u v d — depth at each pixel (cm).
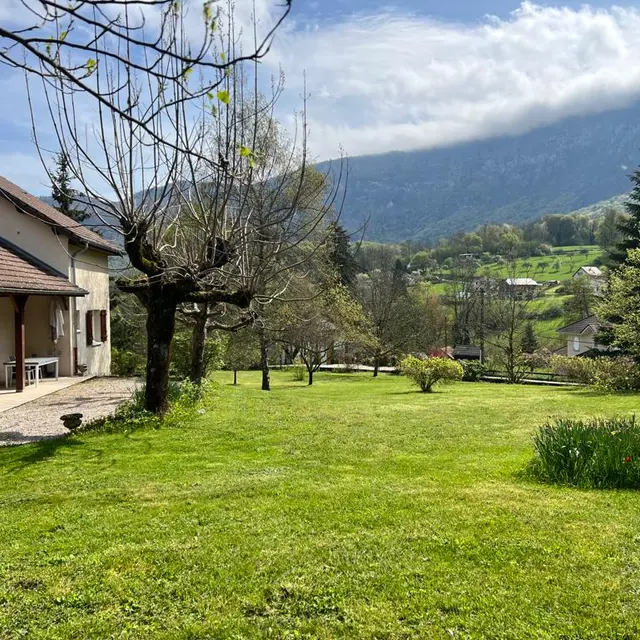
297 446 844
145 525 478
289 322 2245
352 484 614
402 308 3969
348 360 4112
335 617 326
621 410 1363
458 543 429
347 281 3847
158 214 951
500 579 368
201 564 396
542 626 313
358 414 1270
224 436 905
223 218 893
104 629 317
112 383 1645
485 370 3519
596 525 471
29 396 1325
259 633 312
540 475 656
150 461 728
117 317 2562
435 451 829
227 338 2198
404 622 320
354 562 397
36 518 499
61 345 1738
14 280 1320
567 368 2578
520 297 3522
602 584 360
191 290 969
